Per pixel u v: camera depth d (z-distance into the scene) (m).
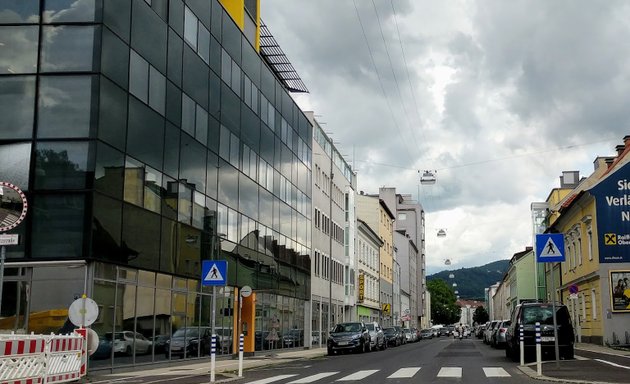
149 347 21.03
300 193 42.00
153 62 21.64
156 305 21.59
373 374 17.47
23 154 18.16
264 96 34.47
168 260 22.34
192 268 24.41
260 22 35.91
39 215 17.89
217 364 23.97
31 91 18.41
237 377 17.44
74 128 18.22
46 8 18.77
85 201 17.86
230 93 29.09
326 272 50.12
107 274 18.62
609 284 36.88
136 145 20.31
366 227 66.19
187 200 24.05
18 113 18.33
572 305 47.19
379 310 75.19
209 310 26.22
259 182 33.12
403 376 16.45
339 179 57.19
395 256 93.12
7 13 18.78
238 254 29.67
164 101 22.36
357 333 34.66
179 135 23.47
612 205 36.50
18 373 12.22
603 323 36.78
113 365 18.73
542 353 23.73
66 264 17.77
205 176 25.86
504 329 36.56
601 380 13.98
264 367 22.50
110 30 19.05
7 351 11.77
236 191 29.52
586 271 41.47
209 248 26.06
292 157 40.12
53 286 17.73
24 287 17.80
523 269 89.62
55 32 18.66
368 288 68.00
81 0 18.78
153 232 21.28
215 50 27.39
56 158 18.09
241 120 30.52
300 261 41.59
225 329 28.12
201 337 25.38
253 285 31.83
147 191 20.92
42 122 18.28
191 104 24.66
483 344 50.75
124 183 19.48
